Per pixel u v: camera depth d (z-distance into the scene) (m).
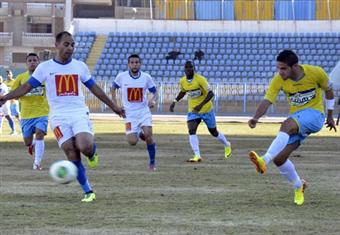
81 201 17.69
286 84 17.19
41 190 19.78
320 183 21.69
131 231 13.80
